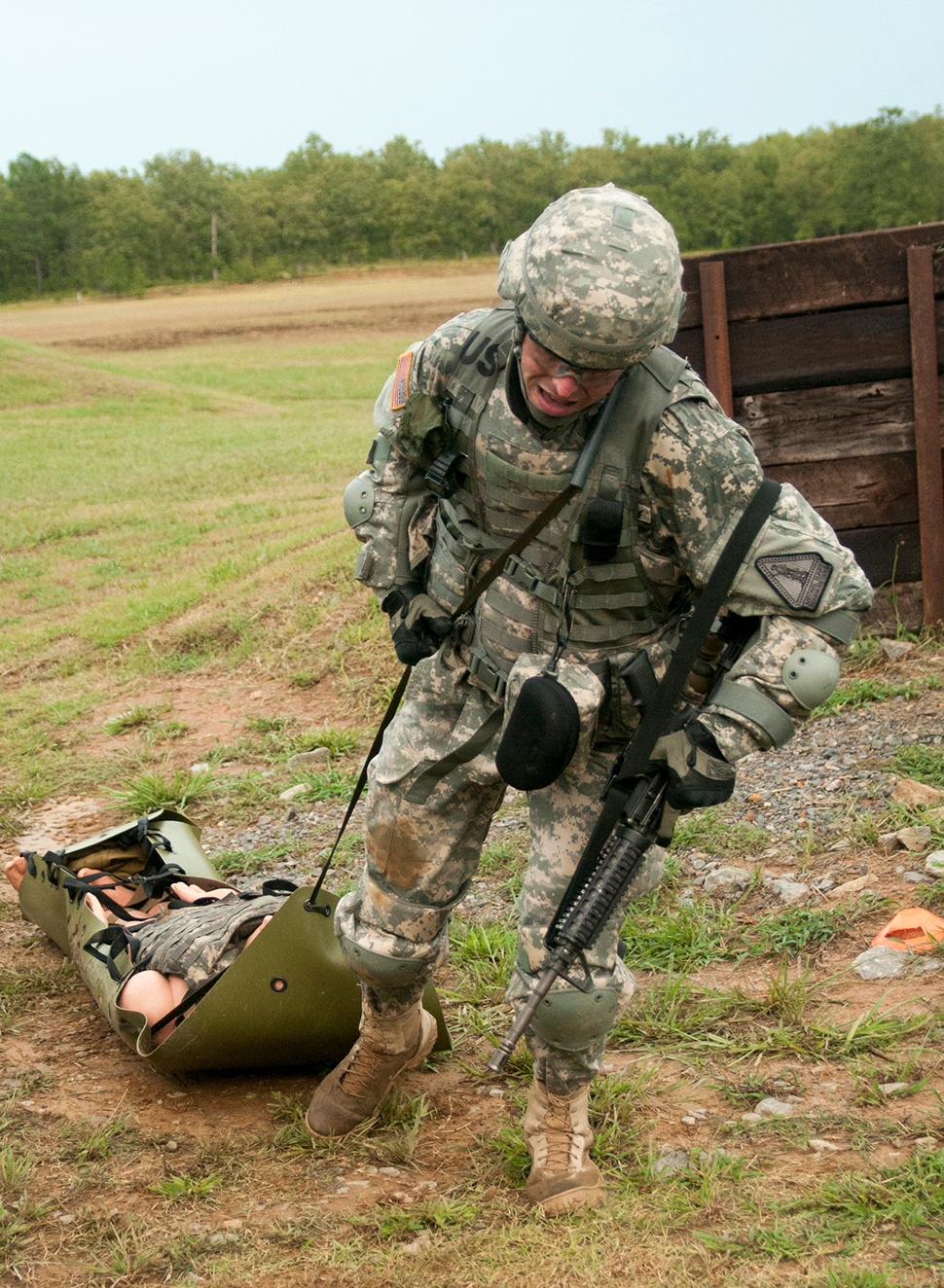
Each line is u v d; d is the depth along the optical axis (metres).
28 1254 2.41
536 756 2.27
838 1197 2.35
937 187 138.62
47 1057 3.28
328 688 6.66
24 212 141.12
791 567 2.23
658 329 2.12
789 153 157.50
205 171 150.00
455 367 2.42
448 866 2.64
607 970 2.43
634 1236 2.32
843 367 5.70
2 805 5.54
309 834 4.94
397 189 152.38
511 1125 2.79
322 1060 3.06
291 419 28.17
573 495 2.29
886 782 4.36
